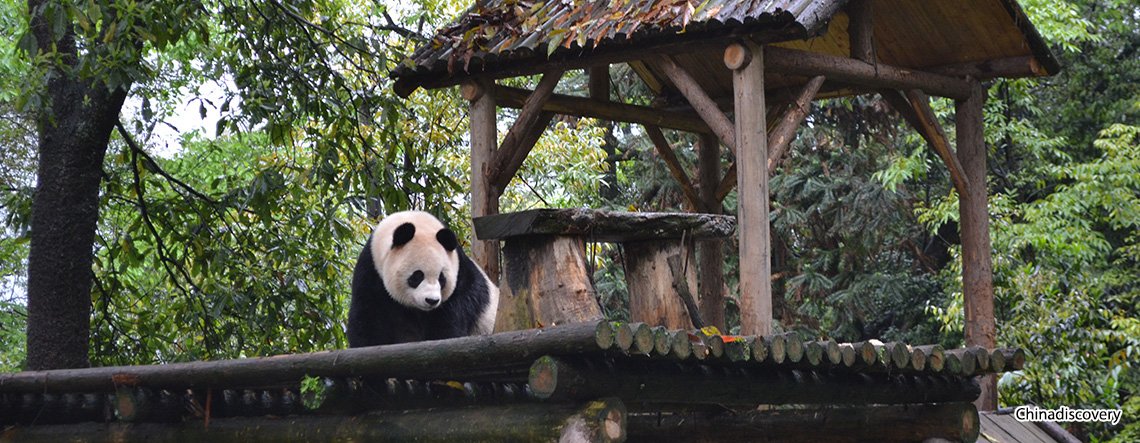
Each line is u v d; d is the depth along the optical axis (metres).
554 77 7.89
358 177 9.62
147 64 8.54
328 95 9.53
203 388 5.20
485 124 7.94
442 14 14.88
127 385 5.26
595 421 3.82
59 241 8.66
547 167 14.43
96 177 8.91
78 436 5.91
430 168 9.47
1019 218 17.77
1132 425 13.03
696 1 6.70
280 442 5.09
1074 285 13.02
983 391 8.48
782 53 6.96
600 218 4.88
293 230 10.64
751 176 6.44
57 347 8.57
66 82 8.84
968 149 8.45
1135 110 18.14
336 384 4.70
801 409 5.52
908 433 5.48
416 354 4.11
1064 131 18.72
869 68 7.62
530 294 4.82
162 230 10.00
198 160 16.17
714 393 4.38
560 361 3.76
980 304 8.25
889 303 18.17
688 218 5.23
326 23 9.62
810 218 18.06
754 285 6.38
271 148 16.48
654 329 3.75
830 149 17.95
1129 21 19.25
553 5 7.88
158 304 10.87
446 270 6.06
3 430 6.21
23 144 12.34
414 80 8.13
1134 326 11.16
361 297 6.24
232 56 9.53
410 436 4.49
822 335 18.38
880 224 17.17
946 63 8.53
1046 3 15.91
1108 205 15.07
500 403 4.79
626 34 6.80
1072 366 10.77
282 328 10.33
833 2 6.42
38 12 7.71
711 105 6.86
